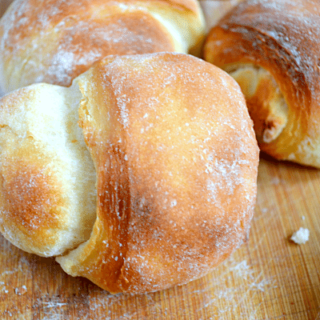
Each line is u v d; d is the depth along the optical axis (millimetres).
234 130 299
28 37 336
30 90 310
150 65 304
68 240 301
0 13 377
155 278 297
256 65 342
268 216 342
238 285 325
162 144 289
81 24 336
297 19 335
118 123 289
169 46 345
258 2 349
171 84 298
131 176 286
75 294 320
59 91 313
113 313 317
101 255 295
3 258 326
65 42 334
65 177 296
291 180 352
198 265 299
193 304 321
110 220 290
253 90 344
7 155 300
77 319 316
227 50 349
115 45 336
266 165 356
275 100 339
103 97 296
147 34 341
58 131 301
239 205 297
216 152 294
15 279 322
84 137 294
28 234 299
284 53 332
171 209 288
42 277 323
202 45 372
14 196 296
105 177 289
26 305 318
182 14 353
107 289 306
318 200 346
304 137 337
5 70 342
